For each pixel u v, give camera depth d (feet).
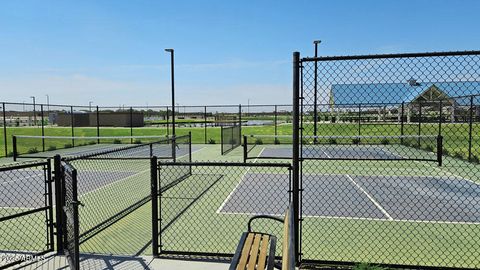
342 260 15.94
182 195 29.22
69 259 14.28
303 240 18.62
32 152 62.28
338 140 73.46
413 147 65.77
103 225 21.06
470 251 16.93
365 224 21.39
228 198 28.17
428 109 73.31
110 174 40.57
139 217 22.93
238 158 56.03
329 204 26.61
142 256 16.05
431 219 22.39
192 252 16.03
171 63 65.31
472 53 13.19
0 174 41.45
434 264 15.43
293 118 14.44
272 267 10.39
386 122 78.38
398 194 30.01
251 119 115.44
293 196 14.61
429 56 13.48
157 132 111.86
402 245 17.79
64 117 156.56
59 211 15.99
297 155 14.47
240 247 11.78
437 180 35.81
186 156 57.52
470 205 25.98
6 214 23.90
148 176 38.81
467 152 53.47
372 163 50.83
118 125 154.71
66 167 13.87
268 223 21.58
